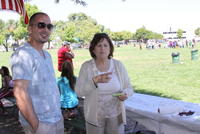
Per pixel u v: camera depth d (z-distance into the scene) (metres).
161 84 10.00
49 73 2.34
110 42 2.93
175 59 17.84
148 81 10.92
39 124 2.21
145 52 36.06
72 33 76.50
